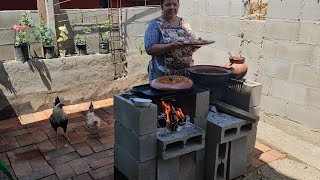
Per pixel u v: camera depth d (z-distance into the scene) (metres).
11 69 4.94
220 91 3.76
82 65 5.63
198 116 3.17
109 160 3.92
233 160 3.47
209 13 5.71
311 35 4.17
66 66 5.45
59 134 4.57
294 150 4.21
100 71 5.89
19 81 5.06
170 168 3.07
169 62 3.38
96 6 7.86
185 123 3.15
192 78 3.39
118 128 3.11
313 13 4.10
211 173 3.35
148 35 3.30
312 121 4.35
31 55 5.32
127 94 3.09
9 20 4.99
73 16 5.55
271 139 4.49
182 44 3.01
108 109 5.59
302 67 4.36
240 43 5.22
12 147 4.18
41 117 5.16
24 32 4.98
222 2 5.41
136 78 6.40
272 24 4.65
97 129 4.56
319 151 4.20
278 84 4.73
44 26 5.21
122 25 6.03
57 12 5.36
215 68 3.55
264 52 4.85
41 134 4.57
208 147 3.31
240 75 3.71
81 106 5.66
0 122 4.96
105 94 6.07
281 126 4.79
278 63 4.68
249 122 3.31
